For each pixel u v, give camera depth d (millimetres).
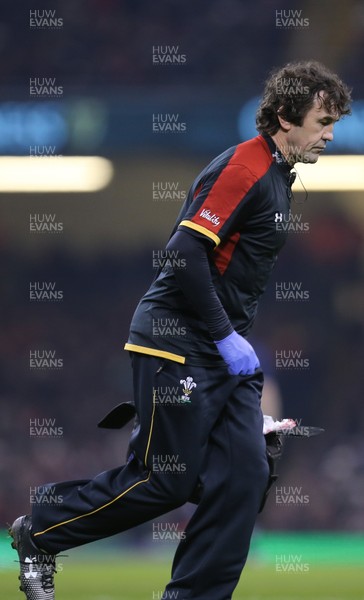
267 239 14000
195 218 13570
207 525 13828
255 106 55156
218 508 13773
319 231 70188
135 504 13852
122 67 64062
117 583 26094
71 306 71750
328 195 67312
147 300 14273
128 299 72125
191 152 60188
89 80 64000
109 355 70875
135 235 69500
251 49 64625
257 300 14562
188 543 13953
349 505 59469
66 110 55312
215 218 13531
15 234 69875
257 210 13797
